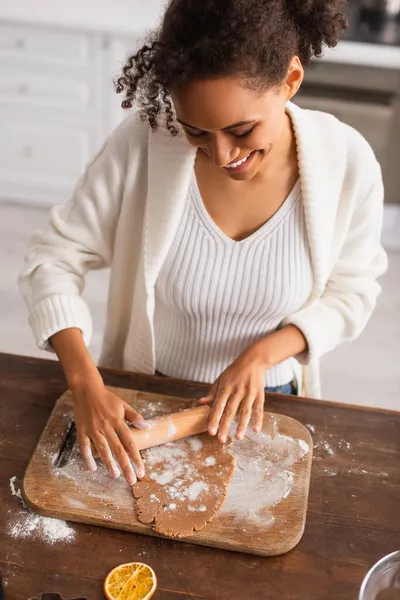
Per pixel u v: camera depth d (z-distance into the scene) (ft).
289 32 2.87
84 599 2.80
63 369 3.65
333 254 4.04
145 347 4.26
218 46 2.67
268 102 2.89
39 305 3.82
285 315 4.15
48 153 10.32
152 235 3.83
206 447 3.40
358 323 4.16
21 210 10.78
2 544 2.97
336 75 8.86
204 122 2.87
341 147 3.75
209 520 3.03
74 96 9.70
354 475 3.39
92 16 9.04
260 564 2.96
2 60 9.55
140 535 3.05
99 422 3.34
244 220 3.80
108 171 3.87
